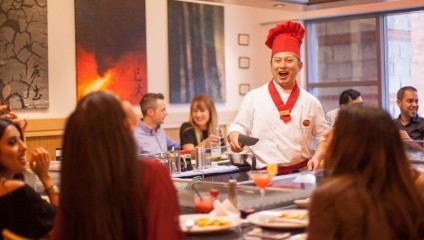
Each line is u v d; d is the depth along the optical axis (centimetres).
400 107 571
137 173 174
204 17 795
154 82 741
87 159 170
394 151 180
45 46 635
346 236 174
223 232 220
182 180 305
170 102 759
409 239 178
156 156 404
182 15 770
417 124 565
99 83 681
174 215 179
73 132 173
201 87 793
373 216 172
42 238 256
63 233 179
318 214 177
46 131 637
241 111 405
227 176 390
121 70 702
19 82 615
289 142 390
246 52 854
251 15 861
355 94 646
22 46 616
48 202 265
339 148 184
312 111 394
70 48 659
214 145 482
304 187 278
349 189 175
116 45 698
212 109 560
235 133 388
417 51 762
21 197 245
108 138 170
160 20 748
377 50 787
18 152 262
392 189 178
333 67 831
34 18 625
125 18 707
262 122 394
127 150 172
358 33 804
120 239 171
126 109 182
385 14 779
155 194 176
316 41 846
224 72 823
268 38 399
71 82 661
